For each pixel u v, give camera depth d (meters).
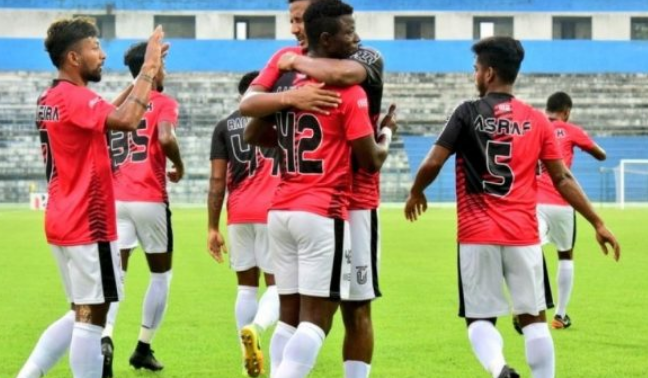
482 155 9.72
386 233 36.03
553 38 83.50
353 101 8.40
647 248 29.86
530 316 9.80
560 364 12.73
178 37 82.19
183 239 33.16
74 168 9.33
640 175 67.25
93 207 9.35
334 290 8.48
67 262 9.57
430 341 14.37
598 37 83.00
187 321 16.39
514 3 82.50
